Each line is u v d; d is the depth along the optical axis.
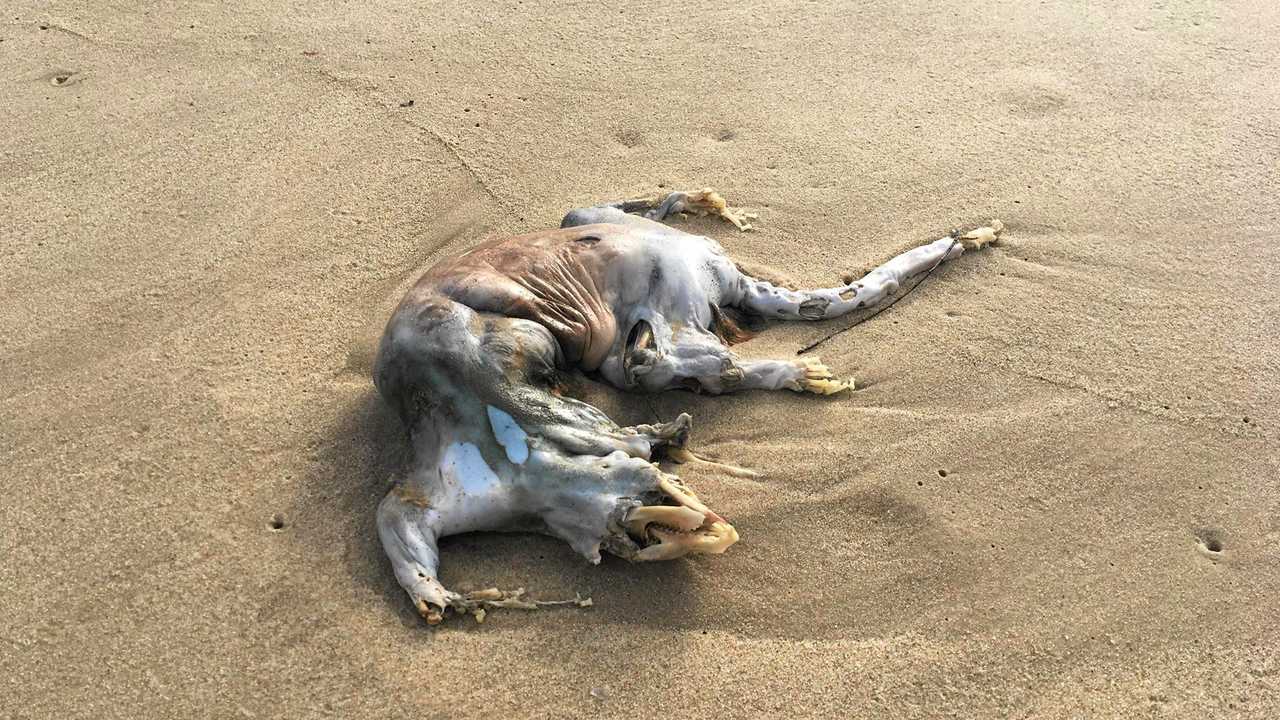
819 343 1.23
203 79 1.55
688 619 1.01
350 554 1.04
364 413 1.14
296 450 1.11
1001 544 1.06
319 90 1.54
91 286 1.26
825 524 1.07
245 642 0.98
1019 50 1.65
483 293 1.08
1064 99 1.55
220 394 1.15
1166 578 1.04
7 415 1.13
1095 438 1.14
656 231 1.19
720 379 1.15
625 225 1.19
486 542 1.04
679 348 1.14
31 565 1.03
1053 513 1.08
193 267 1.29
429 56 1.62
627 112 1.53
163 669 0.97
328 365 1.19
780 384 1.16
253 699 0.95
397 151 1.45
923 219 1.37
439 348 1.05
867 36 1.69
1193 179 1.42
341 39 1.65
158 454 1.10
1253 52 1.63
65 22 1.65
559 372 1.11
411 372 1.06
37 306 1.24
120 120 1.48
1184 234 1.35
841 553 1.05
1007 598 1.03
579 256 1.14
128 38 1.62
